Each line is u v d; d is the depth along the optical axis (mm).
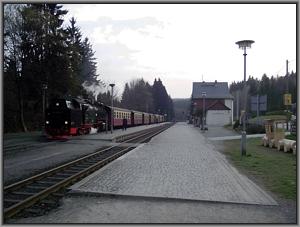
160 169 15281
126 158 19047
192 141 32844
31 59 43625
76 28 66688
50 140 32625
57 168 15234
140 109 144000
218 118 92625
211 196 10391
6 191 11039
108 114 52438
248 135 42531
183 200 9969
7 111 44188
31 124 48656
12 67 43125
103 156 21562
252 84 145500
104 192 10609
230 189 11422
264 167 16797
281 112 75062
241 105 114875
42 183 12750
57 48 43656
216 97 115500
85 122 41875
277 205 9648
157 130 58500
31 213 8750
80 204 9570
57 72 44125
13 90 44719
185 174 14078
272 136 27312
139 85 148500
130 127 71438
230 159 19844
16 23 42656
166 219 8305
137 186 11594
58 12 52281
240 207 9445
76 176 13484
